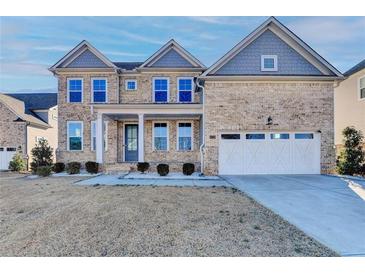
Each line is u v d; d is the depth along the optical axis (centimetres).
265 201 785
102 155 1530
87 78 1747
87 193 916
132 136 1781
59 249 448
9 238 498
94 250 443
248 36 1420
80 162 1731
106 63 1742
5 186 1088
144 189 997
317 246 450
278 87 1407
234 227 547
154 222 581
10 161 1912
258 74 1416
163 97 1747
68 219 608
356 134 1402
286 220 594
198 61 1734
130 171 1533
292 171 1401
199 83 1441
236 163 1398
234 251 434
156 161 1730
